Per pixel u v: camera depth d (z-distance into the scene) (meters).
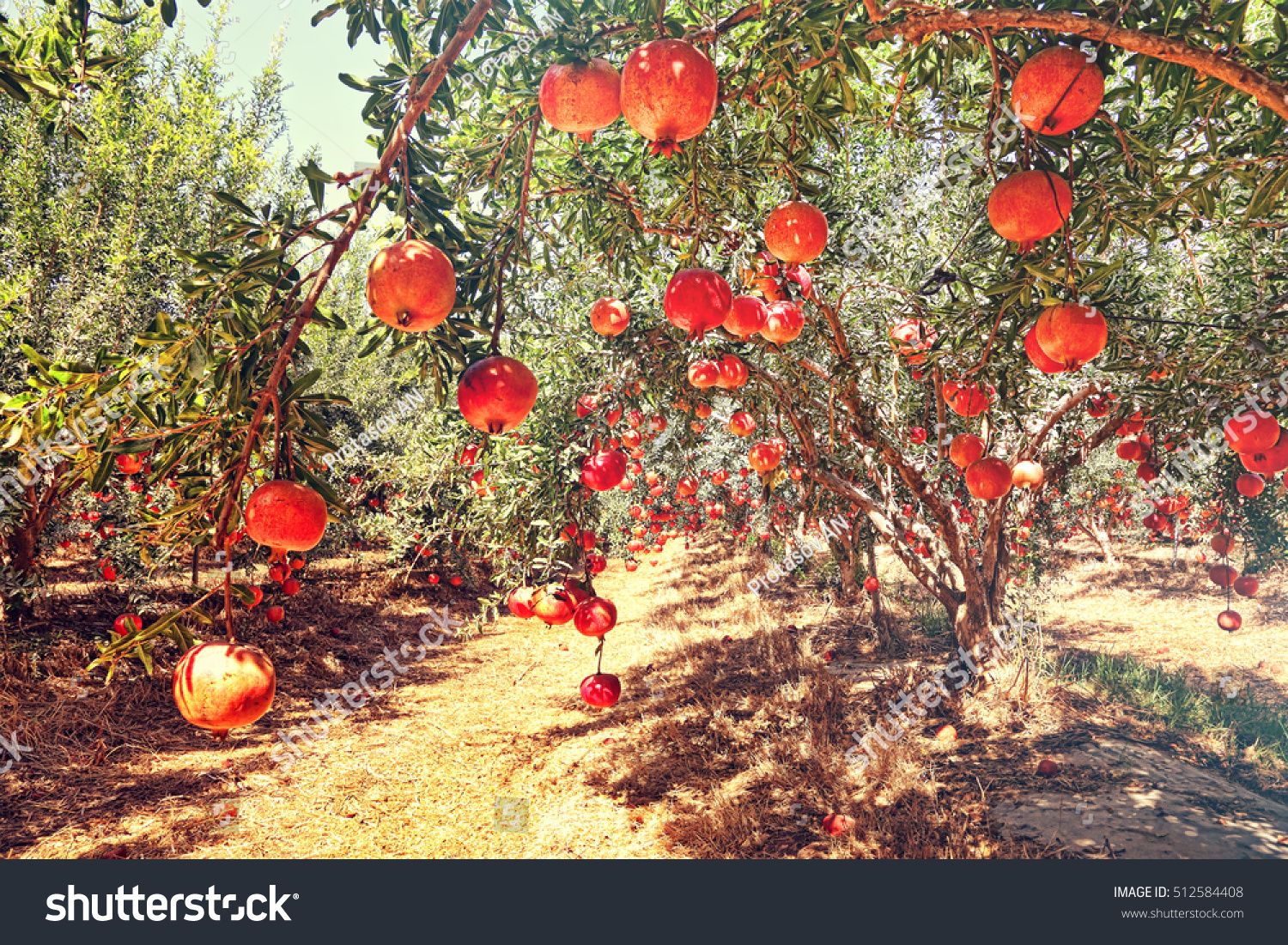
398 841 5.36
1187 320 3.65
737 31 2.48
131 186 6.41
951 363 3.54
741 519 14.27
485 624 12.89
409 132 1.46
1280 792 5.22
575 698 8.87
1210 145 2.12
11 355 5.84
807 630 10.72
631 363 4.47
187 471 1.40
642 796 5.86
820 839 4.87
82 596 9.10
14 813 5.30
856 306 5.30
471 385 1.47
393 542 11.86
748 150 2.54
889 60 2.78
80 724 6.61
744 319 2.38
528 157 1.92
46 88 1.94
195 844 5.22
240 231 1.39
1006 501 7.21
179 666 1.20
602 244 3.02
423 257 1.27
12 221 6.12
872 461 7.31
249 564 9.27
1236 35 1.65
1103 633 9.89
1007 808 5.00
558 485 3.42
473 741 7.52
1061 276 1.76
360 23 1.75
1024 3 1.75
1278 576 11.48
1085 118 1.58
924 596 11.95
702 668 9.25
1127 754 5.81
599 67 1.45
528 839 5.30
